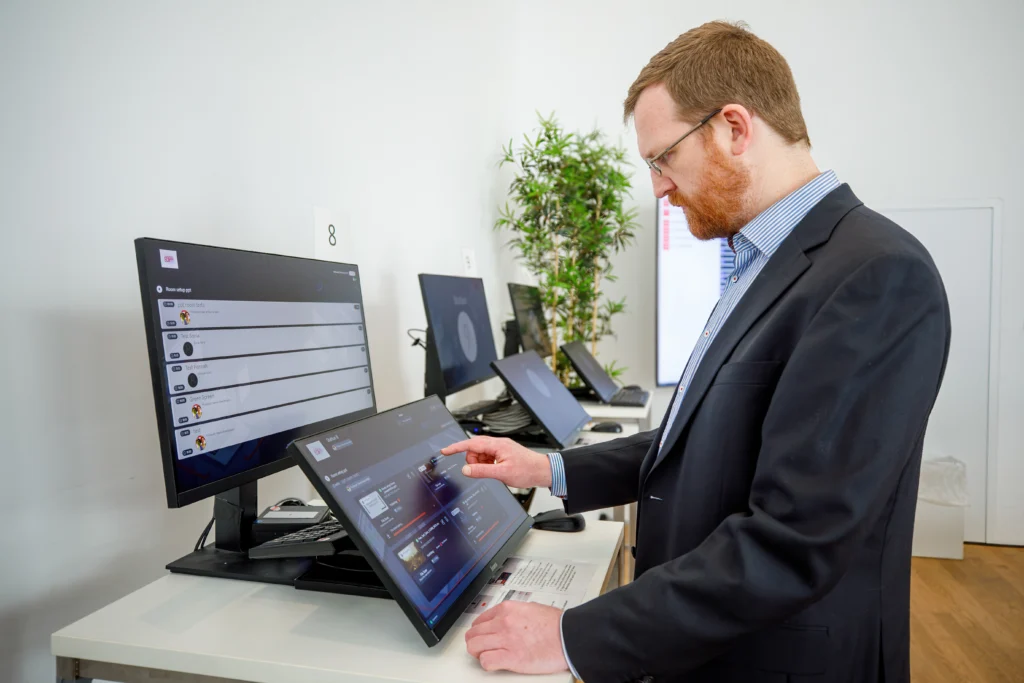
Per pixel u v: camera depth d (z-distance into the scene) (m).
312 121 1.86
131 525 1.26
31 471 1.08
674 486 0.95
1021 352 3.77
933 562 3.58
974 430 3.83
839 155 3.95
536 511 1.58
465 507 1.11
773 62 0.94
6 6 1.03
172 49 1.36
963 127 3.80
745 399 0.87
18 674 1.06
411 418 1.16
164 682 0.88
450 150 2.98
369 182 2.20
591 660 0.81
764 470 0.78
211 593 1.05
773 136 0.95
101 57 1.20
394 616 0.97
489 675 0.82
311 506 1.27
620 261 4.30
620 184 3.78
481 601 1.01
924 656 2.59
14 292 1.05
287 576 1.07
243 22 1.57
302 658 0.85
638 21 4.23
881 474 0.75
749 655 0.87
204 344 1.03
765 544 0.76
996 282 3.77
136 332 1.27
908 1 3.84
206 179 1.45
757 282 0.92
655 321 4.15
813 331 0.79
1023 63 3.72
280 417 1.19
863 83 3.91
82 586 1.16
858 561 0.86
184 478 0.97
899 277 0.79
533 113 4.36
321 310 1.34
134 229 1.27
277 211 1.70
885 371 0.76
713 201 0.97
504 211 3.88
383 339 2.28
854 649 0.86
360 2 2.14
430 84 2.74
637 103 1.02
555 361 3.65
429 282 1.98
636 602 0.80
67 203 1.13
